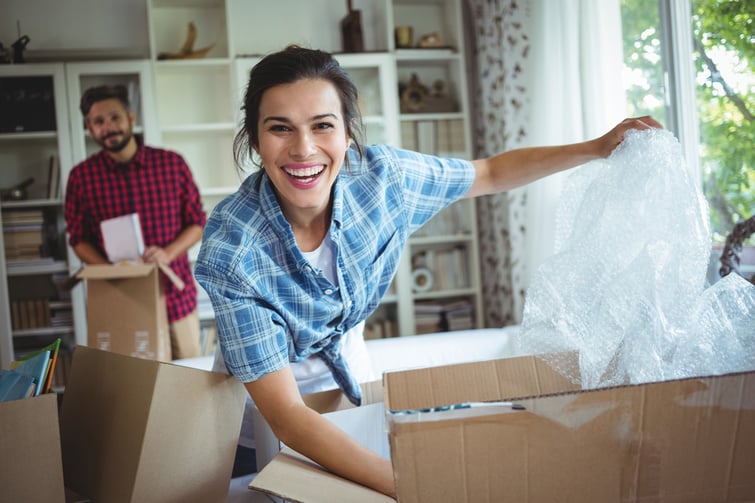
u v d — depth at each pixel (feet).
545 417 3.03
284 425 4.03
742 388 3.08
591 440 3.06
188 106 14.05
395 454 3.03
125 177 10.70
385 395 3.96
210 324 13.12
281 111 3.96
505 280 12.66
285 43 14.43
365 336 13.82
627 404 3.04
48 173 13.01
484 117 13.43
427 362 8.75
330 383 5.28
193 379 4.30
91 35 13.93
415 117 13.82
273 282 4.34
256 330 4.14
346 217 4.57
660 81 9.04
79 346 5.03
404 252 13.74
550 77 10.58
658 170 4.10
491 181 5.24
